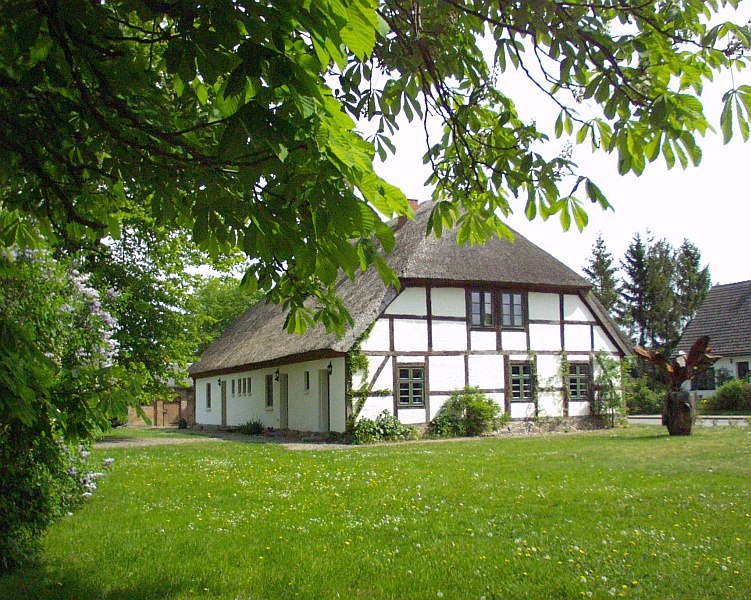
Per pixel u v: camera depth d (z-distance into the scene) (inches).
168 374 914.1
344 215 94.0
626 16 153.3
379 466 475.8
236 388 1139.9
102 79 121.0
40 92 132.1
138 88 125.0
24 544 223.8
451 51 182.4
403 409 789.2
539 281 875.4
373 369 777.6
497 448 604.7
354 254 100.8
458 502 325.4
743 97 120.3
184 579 204.7
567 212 159.8
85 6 102.2
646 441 634.8
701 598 185.8
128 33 137.4
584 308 930.7
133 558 228.2
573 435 771.4
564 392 898.1
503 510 304.7
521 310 884.0
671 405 700.0
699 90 143.9
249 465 498.3
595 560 221.0
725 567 210.5
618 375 932.6
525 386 876.6
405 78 174.9
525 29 147.9
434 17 173.6
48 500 228.7
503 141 192.9
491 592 191.6
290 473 446.9
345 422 761.0
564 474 414.0
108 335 308.3
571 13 142.9
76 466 297.4
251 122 88.7
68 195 176.4
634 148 146.1
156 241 879.7
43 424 192.5
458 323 836.0
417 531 265.4
